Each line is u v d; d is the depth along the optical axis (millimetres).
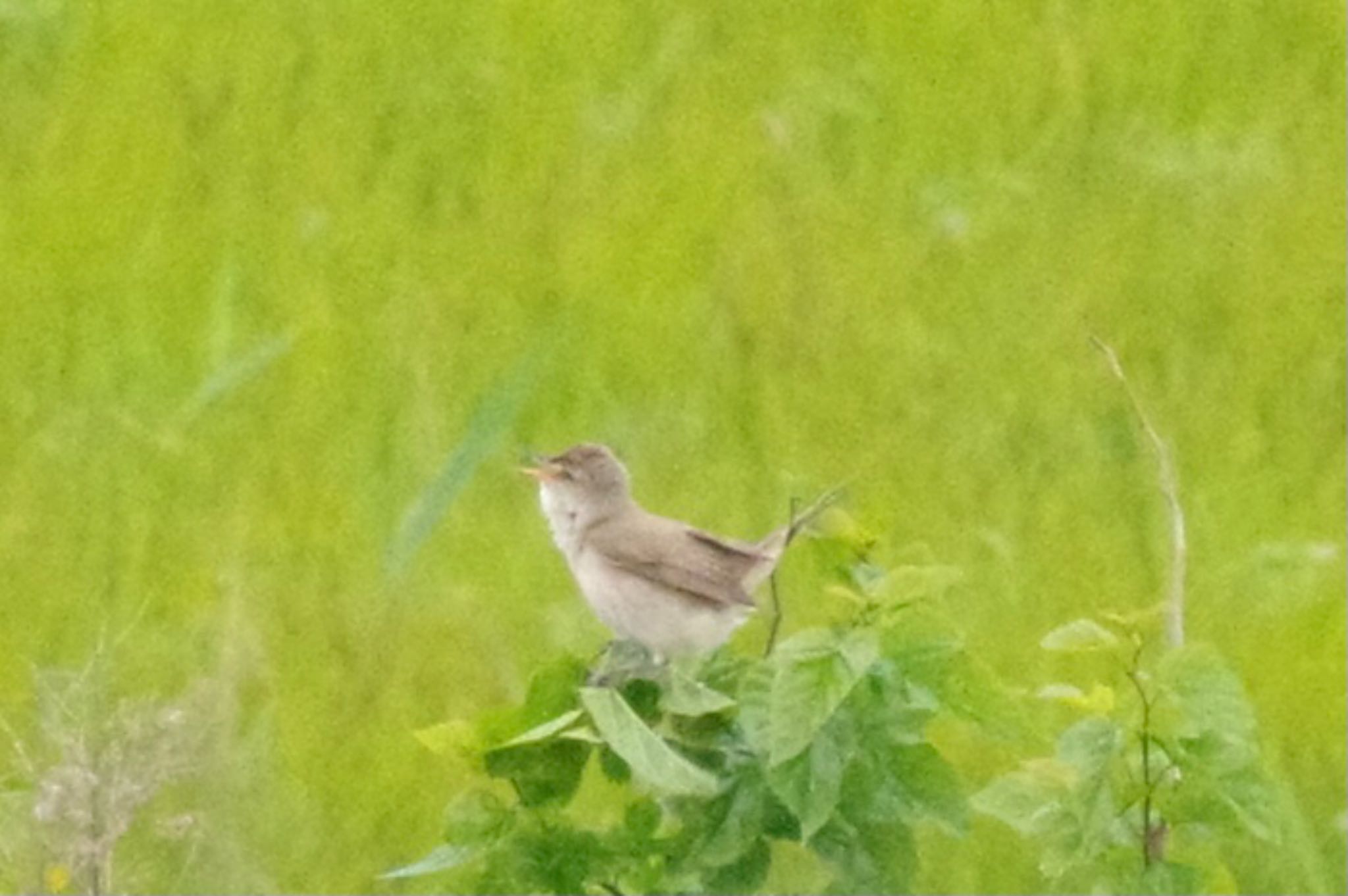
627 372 17047
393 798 12945
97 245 18266
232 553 15008
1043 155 19531
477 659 14008
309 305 17641
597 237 18422
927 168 19422
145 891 11609
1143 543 15219
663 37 20609
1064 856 9195
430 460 15930
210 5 20672
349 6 20734
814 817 9117
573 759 9266
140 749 10633
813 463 16000
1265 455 16156
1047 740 9711
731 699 9562
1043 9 20859
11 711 13078
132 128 19531
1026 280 18125
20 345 17234
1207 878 9469
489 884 9336
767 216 18625
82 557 15086
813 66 20500
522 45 20641
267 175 19172
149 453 16031
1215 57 20484
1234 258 18406
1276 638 14250
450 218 18734
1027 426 16438
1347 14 20641
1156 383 16984
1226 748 9156
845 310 17672
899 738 9227
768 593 14047
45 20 20469
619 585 11430
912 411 16609
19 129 19547
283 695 13570
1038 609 14453
